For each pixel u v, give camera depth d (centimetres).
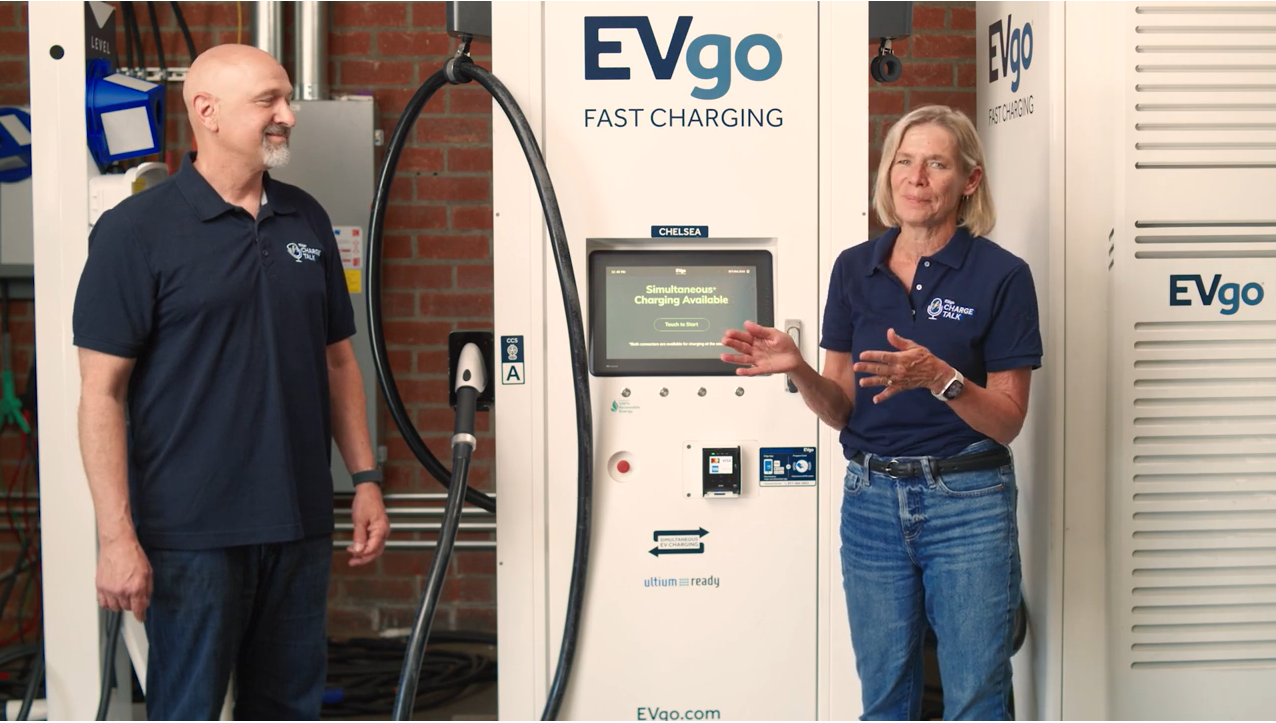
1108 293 229
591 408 208
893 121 345
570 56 208
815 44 209
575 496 212
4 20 336
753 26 209
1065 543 230
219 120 191
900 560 193
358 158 318
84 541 216
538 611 212
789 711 214
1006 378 187
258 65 194
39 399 214
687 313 212
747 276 212
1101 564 231
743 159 210
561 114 209
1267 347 230
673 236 210
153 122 221
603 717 213
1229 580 232
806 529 213
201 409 191
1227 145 228
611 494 211
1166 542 231
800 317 211
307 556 204
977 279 186
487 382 215
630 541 212
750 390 211
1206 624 233
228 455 192
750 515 212
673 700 213
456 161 337
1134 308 228
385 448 334
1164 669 232
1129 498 230
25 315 335
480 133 337
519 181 209
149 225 187
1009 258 187
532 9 207
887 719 201
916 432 189
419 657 195
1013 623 197
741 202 210
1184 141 227
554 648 213
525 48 208
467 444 206
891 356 171
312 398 203
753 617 213
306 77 323
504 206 209
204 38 337
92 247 187
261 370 195
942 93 344
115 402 186
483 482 343
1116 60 226
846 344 202
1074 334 229
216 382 191
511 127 208
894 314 192
